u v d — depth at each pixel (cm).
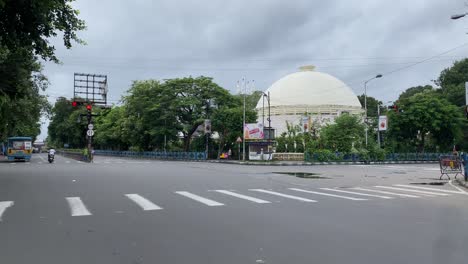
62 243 696
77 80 6150
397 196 1389
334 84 8212
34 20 1742
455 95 7256
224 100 6181
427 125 5491
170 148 6975
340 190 1584
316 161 4566
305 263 582
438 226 848
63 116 11281
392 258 608
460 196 1400
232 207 1104
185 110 6272
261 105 8194
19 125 4584
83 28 1973
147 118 6538
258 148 5122
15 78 2003
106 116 9144
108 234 764
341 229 812
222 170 2973
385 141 5638
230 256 616
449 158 2236
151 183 1811
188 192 1464
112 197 1308
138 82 6850
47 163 4091
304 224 862
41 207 1095
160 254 627
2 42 1850
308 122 5334
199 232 781
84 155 4719
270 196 1361
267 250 650
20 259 602
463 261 593
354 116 4988
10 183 1784
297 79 8281
